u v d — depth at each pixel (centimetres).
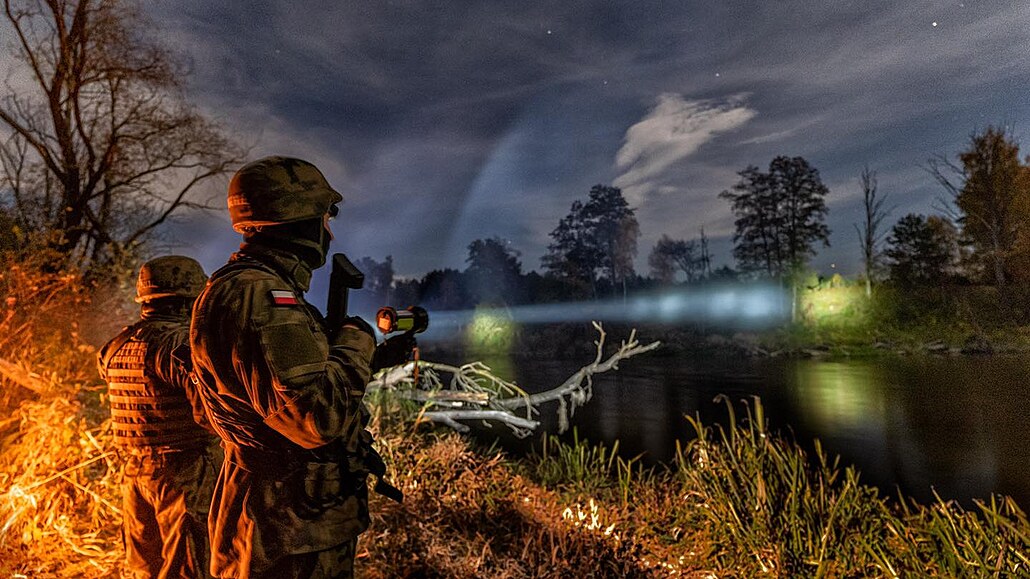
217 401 161
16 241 528
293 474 158
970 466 888
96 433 403
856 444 1045
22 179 806
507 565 354
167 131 923
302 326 150
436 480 445
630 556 398
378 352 180
